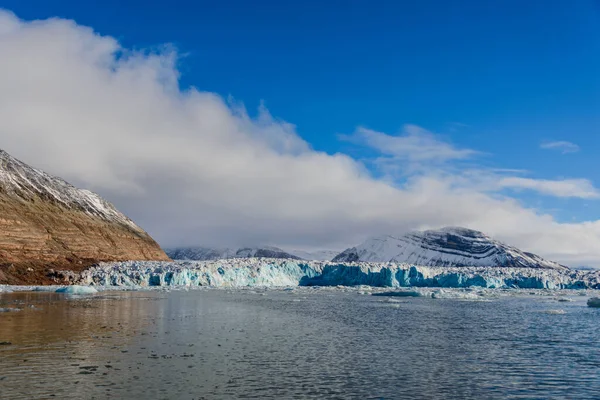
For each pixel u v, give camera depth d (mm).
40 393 20797
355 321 47625
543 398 21641
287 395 21266
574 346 34281
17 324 40156
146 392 21219
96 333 36250
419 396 21594
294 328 41469
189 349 30734
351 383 23391
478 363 28328
